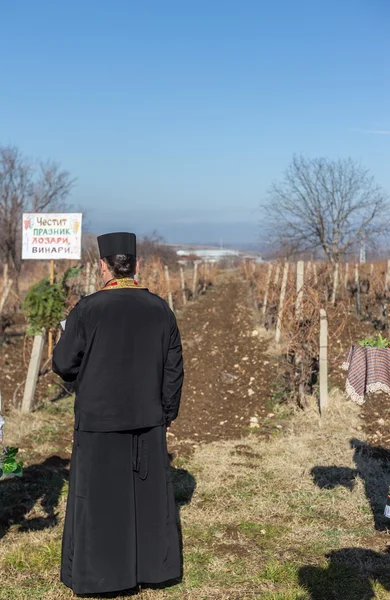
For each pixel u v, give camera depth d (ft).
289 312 29.48
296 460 20.89
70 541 12.36
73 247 32.48
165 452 12.80
